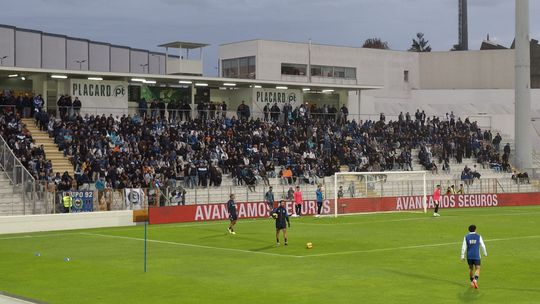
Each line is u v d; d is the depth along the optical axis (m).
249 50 89.81
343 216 59.09
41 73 64.50
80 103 64.38
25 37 82.31
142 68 97.44
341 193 63.41
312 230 46.78
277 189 62.81
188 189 57.59
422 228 47.97
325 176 67.38
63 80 68.75
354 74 95.25
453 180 72.12
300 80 91.19
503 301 22.80
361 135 77.75
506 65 97.88
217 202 58.25
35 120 61.56
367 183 66.88
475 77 99.06
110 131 62.59
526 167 81.81
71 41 88.00
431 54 100.56
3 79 69.56
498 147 85.44
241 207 56.62
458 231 45.91
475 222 52.66
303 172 66.12
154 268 30.12
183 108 72.25
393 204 64.69
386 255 34.09
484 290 24.69
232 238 42.16
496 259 32.53
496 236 42.88
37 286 25.88
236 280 26.89
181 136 65.50
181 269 29.80
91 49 90.62
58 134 59.75
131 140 61.97
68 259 32.75
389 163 73.06
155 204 53.66
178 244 39.28
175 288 25.23
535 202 73.62
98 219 50.53
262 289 24.95
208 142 66.12
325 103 88.25
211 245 38.72
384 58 97.44
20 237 43.69
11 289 25.34
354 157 71.62
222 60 93.69
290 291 24.55
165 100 77.12
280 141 70.19
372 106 91.50
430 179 72.44
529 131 82.12
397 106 97.50
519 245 38.16
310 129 74.38
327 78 92.88
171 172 57.88
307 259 32.78
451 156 80.50
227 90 82.25
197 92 79.19
